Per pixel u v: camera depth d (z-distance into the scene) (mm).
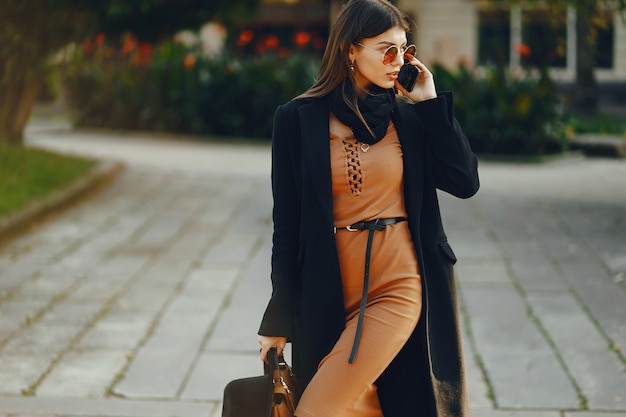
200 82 19422
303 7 29625
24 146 14125
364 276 3232
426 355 3230
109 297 7270
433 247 3346
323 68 3332
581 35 23891
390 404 3320
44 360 5781
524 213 10891
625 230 9820
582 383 5328
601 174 14617
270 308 3279
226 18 13828
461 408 3264
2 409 4938
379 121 3246
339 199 3281
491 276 7883
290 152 3322
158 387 5332
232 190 12539
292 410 3215
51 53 13156
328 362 3160
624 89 27078
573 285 7535
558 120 16906
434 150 3320
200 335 6312
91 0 11977
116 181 13180
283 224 3340
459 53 28656
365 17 3199
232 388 3170
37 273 8023
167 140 19219
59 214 10812
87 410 4953
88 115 20641
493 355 5852
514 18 27766
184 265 8352
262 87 19141
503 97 16797
